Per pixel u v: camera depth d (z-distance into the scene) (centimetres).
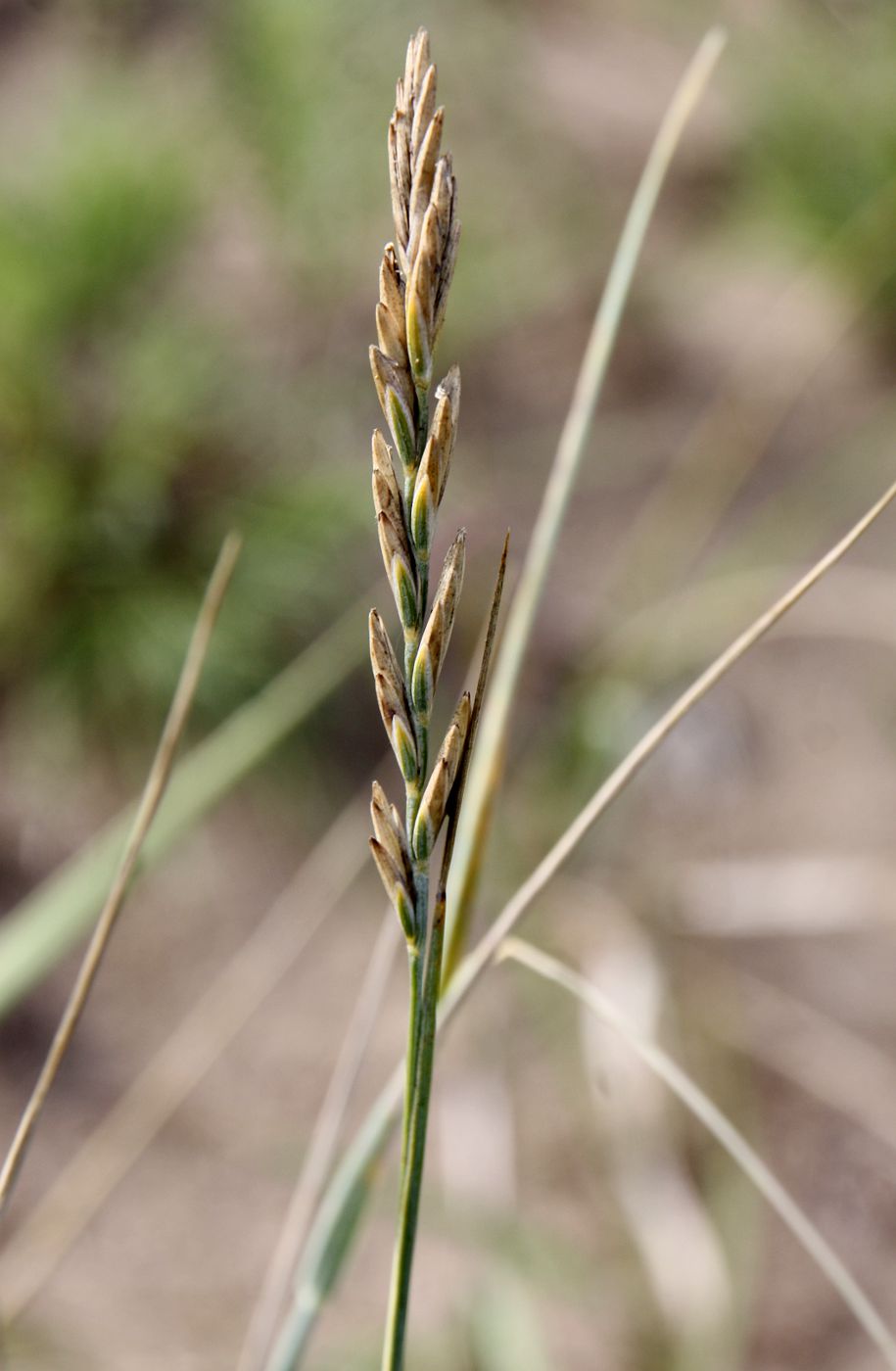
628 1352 91
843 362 185
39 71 220
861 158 193
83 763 138
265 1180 113
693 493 165
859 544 159
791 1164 112
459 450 178
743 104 216
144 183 154
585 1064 103
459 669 146
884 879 102
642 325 195
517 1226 85
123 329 153
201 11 222
